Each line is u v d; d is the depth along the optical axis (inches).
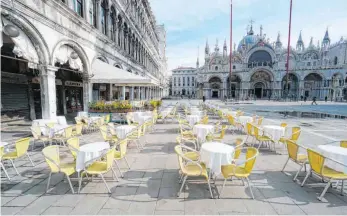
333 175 150.9
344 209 136.5
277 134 270.8
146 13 1307.8
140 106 567.5
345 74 2177.7
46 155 152.5
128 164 217.3
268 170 203.0
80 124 304.8
